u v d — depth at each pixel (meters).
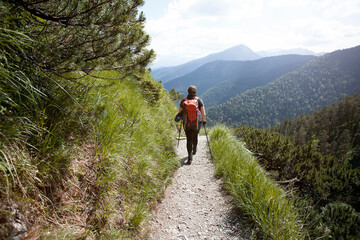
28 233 1.40
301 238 2.60
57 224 1.68
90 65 2.00
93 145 2.56
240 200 3.25
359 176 9.23
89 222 1.99
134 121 3.79
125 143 3.13
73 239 1.68
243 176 3.66
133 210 2.60
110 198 2.41
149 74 8.70
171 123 7.11
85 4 1.83
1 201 1.32
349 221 5.60
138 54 2.39
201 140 8.11
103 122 2.79
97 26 2.02
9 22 1.62
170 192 3.90
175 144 6.03
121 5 2.06
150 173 3.45
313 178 7.88
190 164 5.33
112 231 2.13
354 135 86.75
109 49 2.13
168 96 10.90
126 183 2.80
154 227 2.81
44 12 1.84
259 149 9.21
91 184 2.25
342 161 64.56
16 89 1.67
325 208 6.54
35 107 1.86
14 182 1.48
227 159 4.85
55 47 1.87
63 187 1.93
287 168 8.49
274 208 2.85
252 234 2.74
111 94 3.70
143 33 2.29
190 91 5.25
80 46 2.04
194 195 3.87
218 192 3.97
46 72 2.02
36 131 1.83
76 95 2.42
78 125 2.42
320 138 83.69
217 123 8.09
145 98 6.13
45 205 1.68
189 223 3.02
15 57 1.68
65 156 2.04
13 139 1.58
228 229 2.89
